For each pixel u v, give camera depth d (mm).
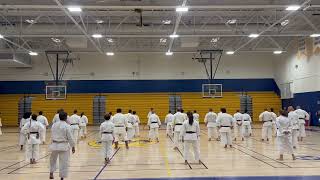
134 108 32688
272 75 33531
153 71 33406
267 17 22984
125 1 14047
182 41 24797
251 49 28203
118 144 17297
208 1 14508
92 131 26953
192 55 33344
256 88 33406
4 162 12117
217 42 29922
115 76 33281
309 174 9227
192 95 33125
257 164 10961
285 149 11758
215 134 19094
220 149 14953
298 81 28922
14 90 32719
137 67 33438
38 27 22016
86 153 14312
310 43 26812
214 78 33438
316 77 25938
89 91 33000
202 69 33406
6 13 20766
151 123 18953
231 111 32844
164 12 21141
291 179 8578
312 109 26672
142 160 12195
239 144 16828
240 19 23406
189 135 11328
